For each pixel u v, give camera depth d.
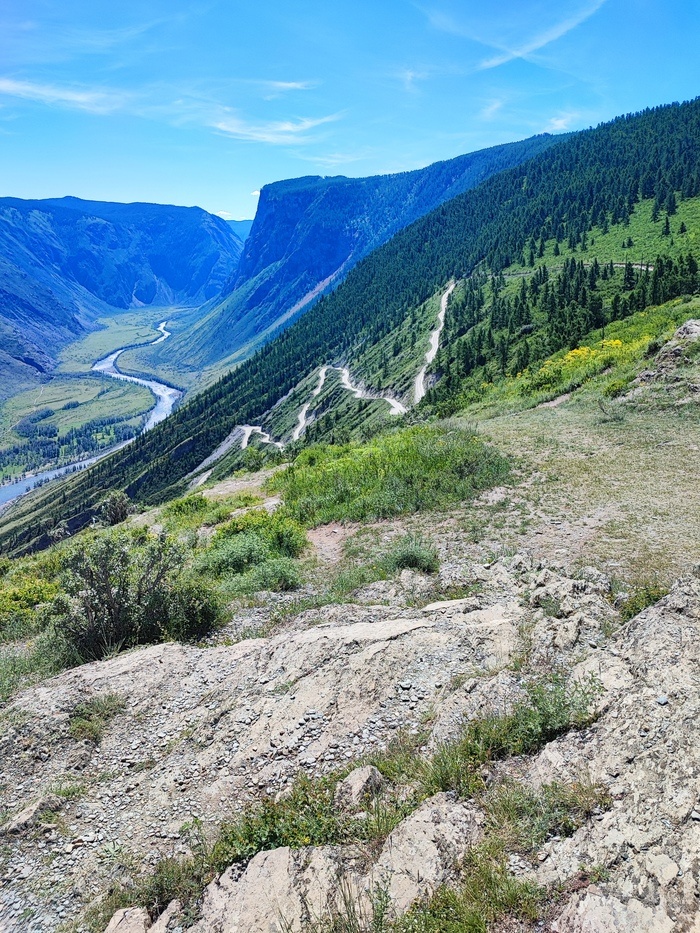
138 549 15.74
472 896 4.18
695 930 3.50
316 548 15.69
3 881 5.63
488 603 9.77
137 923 4.85
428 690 7.25
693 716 4.91
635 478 15.04
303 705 7.32
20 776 7.14
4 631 14.34
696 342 25.33
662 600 7.24
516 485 16.25
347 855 5.00
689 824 4.09
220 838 5.61
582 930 3.69
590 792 4.78
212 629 11.17
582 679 6.31
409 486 18.09
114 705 8.22
